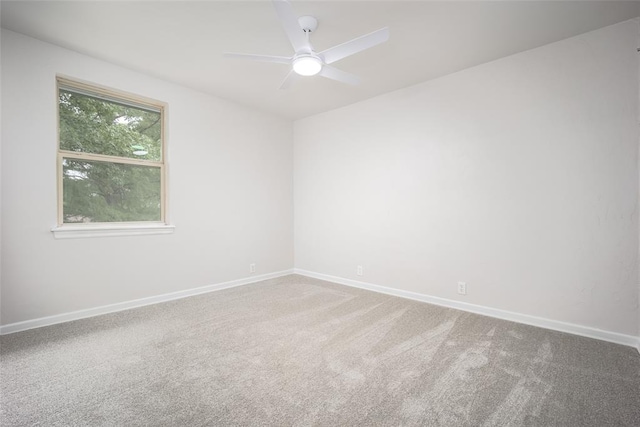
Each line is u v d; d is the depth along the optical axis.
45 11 2.16
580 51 2.44
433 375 1.86
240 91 3.60
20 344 2.25
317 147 4.45
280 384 1.77
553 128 2.56
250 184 4.18
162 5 2.09
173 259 3.41
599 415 1.51
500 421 1.46
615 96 2.31
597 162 2.38
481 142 2.94
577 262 2.47
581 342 2.32
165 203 3.40
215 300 3.38
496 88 2.85
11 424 1.43
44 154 2.59
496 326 2.63
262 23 2.30
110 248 2.96
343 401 1.61
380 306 3.18
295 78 2.52
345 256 4.12
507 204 2.80
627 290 2.28
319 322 2.73
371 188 3.81
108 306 2.95
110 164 3.04
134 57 2.82
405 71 3.08
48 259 2.61
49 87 2.60
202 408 1.55
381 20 2.25
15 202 2.46
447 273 3.17
